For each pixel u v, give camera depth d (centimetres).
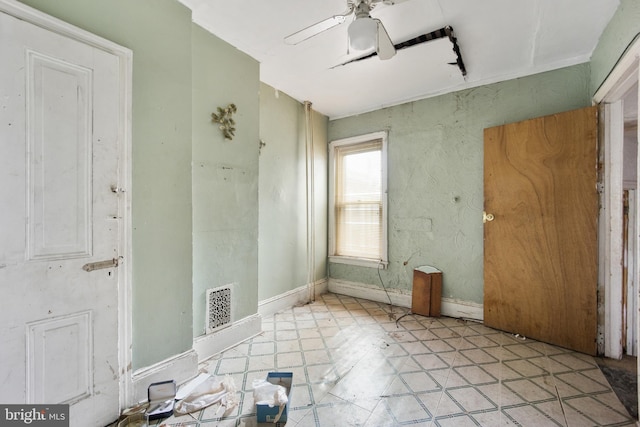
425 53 232
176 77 174
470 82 281
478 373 188
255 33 210
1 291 111
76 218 131
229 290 225
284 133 310
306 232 343
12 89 113
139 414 145
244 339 235
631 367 195
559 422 144
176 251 175
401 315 296
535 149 236
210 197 211
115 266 144
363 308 318
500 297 257
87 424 134
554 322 227
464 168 288
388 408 154
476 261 281
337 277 376
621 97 200
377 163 348
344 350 220
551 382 178
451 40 213
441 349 221
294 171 325
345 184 374
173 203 173
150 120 161
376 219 348
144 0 158
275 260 301
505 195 253
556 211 226
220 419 146
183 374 176
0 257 111
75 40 130
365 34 144
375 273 346
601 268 210
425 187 311
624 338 213
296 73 268
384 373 188
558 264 225
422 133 312
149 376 160
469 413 151
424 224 311
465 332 253
